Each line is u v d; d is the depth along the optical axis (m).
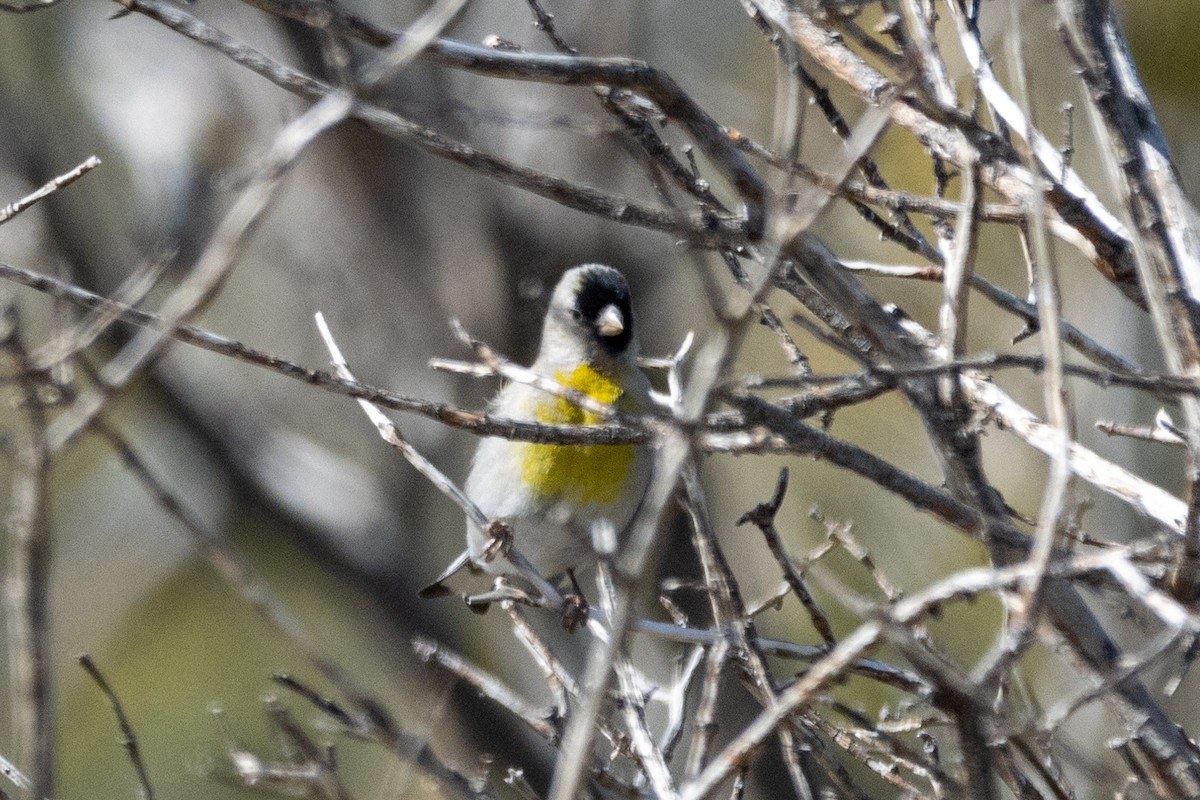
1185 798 6.27
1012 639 5.34
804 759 6.73
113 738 22.27
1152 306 6.78
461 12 5.93
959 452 6.09
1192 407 6.55
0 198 19.62
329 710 6.48
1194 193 16.66
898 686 7.24
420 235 21.30
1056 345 5.54
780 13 6.93
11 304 5.02
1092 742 10.80
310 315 22.03
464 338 7.10
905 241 7.96
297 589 23.36
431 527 21.92
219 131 20.45
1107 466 7.45
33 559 4.35
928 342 7.85
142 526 23.23
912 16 7.14
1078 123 15.80
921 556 17.08
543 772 19.17
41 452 4.46
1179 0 16.98
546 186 6.50
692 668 8.02
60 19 20.72
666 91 6.39
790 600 17.52
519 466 10.52
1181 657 6.77
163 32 20.69
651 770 6.57
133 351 5.91
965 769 5.33
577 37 19.31
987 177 7.77
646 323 20.05
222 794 21.55
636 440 6.80
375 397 6.54
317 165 21.12
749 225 6.57
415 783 7.46
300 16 6.07
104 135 20.48
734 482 18.86
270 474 21.89
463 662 7.15
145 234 20.05
